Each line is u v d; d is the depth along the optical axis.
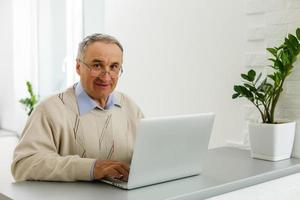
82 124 1.79
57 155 1.62
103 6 3.59
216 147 2.47
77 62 1.82
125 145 1.88
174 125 1.45
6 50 4.53
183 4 2.66
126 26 3.13
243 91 2.06
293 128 2.05
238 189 1.63
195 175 1.68
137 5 3.01
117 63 1.79
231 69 2.38
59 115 1.74
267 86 2.04
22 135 1.70
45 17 4.36
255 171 1.79
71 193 1.40
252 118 2.26
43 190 1.43
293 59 1.95
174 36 2.73
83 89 1.83
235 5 2.34
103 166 1.49
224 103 2.42
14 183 1.53
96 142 1.80
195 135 1.55
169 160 1.51
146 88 2.97
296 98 2.08
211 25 2.48
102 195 1.38
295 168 1.92
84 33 3.86
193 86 2.61
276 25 2.15
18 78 4.42
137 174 1.43
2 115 4.68
